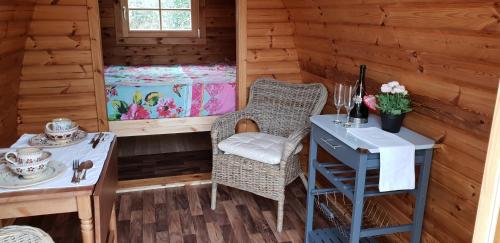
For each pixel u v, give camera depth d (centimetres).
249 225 262
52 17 274
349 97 210
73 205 149
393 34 195
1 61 232
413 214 199
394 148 170
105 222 166
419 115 192
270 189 254
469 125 160
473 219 162
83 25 282
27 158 150
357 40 231
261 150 260
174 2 495
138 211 280
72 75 288
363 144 174
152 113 344
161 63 499
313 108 283
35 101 286
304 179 288
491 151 94
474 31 147
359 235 183
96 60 289
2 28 214
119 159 386
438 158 181
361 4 208
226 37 514
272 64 328
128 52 486
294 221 268
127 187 314
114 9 471
